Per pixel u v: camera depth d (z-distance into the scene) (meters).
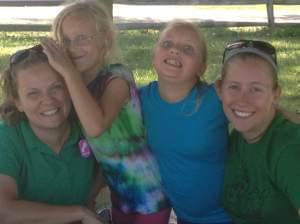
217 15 5.94
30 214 1.13
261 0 5.29
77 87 1.12
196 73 1.24
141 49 3.99
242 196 1.14
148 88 1.27
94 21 1.22
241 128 1.11
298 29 4.98
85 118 1.12
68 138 1.20
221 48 4.05
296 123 1.10
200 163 1.24
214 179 1.25
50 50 1.15
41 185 1.17
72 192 1.21
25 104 1.14
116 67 1.22
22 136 1.16
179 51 1.21
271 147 1.08
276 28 5.08
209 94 1.22
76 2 1.25
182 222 1.32
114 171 1.25
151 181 1.26
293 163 1.04
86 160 1.22
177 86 1.22
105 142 1.21
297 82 3.13
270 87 1.11
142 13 5.99
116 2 5.57
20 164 1.15
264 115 1.10
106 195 1.65
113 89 1.18
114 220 1.32
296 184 1.03
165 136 1.24
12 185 1.14
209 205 1.27
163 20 5.41
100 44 1.24
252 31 4.93
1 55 3.79
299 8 6.70
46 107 1.13
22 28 4.75
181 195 1.27
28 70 1.13
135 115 1.23
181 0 5.59
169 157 1.25
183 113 1.22
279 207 1.10
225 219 1.28
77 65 1.22
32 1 5.28
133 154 1.24
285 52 4.00
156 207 1.28
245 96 1.10
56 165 1.17
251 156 1.12
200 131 1.21
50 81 1.13
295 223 1.11
